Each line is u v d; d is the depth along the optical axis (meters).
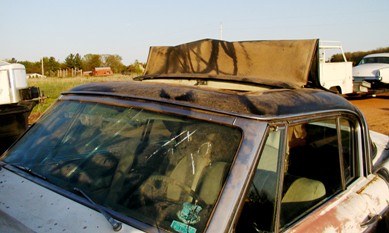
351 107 2.57
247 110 1.84
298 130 2.23
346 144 2.58
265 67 2.74
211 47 3.04
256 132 1.76
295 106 2.04
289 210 2.04
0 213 1.81
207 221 1.62
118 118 2.21
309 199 2.18
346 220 2.19
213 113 1.88
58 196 1.93
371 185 2.66
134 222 1.72
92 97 2.44
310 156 2.41
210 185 1.73
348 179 2.58
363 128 2.68
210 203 1.68
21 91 6.00
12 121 5.57
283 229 1.88
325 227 2.04
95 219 1.74
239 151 1.73
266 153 1.81
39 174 2.16
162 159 1.94
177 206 1.75
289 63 2.63
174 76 2.94
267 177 1.83
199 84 2.81
